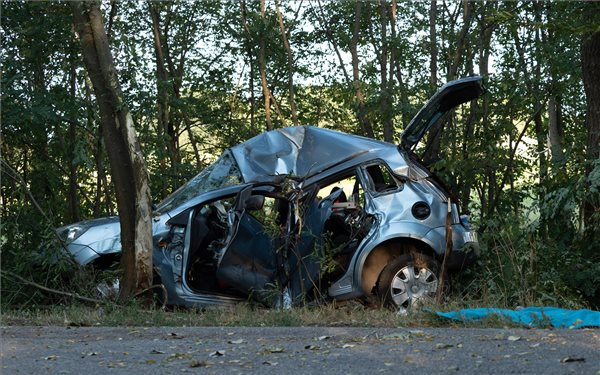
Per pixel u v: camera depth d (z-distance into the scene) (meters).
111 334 6.84
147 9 21.94
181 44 22.88
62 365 5.21
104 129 9.68
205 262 9.50
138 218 9.23
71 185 19.17
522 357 5.00
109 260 9.91
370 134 18.47
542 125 22.61
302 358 5.26
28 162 18.78
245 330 6.86
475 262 9.80
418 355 5.21
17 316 8.45
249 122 22.33
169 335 6.69
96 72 9.80
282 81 22.34
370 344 5.80
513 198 16.66
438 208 9.49
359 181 9.45
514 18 13.41
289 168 9.46
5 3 15.07
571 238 10.60
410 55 20.55
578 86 20.59
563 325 6.97
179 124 22.30
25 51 15.12
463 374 4.55
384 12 20.53
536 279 9.63
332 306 8.43
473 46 19.78
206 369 4.97
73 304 9.04
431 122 10.11
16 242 10.25
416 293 9.18
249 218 9.16
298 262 9.05
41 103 14.98
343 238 9.31
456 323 7.26
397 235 9.19
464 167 14.62
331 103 21.64
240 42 21.69
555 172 11.99
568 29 12.56
